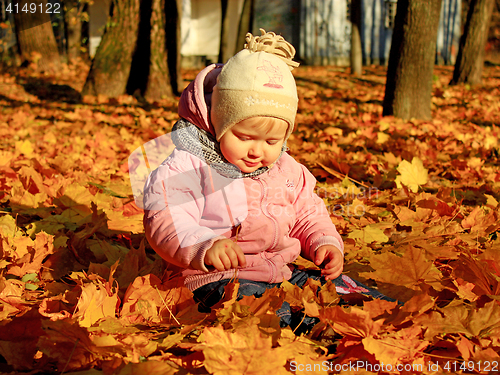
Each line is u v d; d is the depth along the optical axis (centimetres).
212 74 201
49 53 1631
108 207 315
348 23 2416
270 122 180
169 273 201
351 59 1973
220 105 183
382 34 2523
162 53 1151
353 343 155
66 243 251
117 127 788
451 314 169
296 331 175
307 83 1669
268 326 158
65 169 427
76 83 1375
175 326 174
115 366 138
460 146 626
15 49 1730
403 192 368
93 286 176
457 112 1069
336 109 1071
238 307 167
